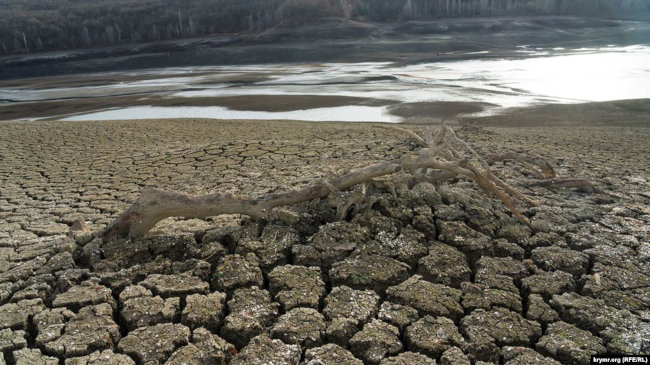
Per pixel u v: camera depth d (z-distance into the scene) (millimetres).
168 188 8031
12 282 4668
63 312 4133
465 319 4008
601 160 9500
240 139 12883
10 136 14688
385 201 5719
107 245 5176
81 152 11945
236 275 4602
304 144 11156
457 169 5566
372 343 3713
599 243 5207
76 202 7488
